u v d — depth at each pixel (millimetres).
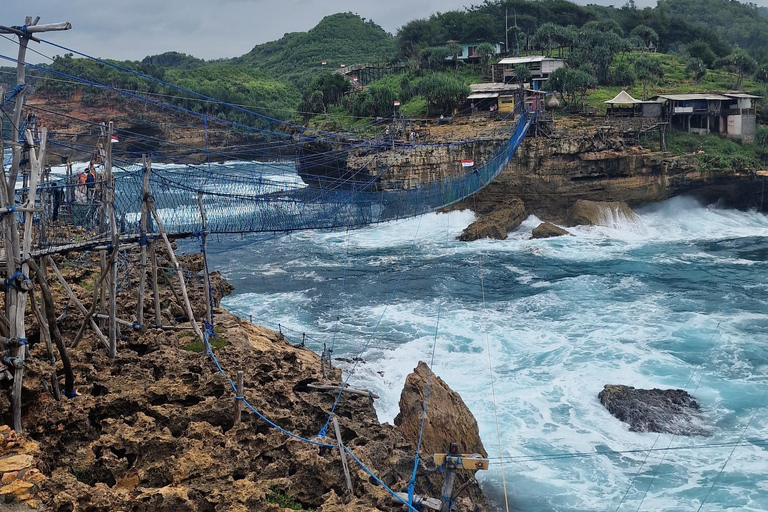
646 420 35188
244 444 23328
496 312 53906
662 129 97875
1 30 22719
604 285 61062
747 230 86875
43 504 17656
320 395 27547
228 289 43875
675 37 168000
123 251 37062
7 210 22109
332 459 22250
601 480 30766
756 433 34312
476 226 82062
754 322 50312
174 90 144375
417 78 133875
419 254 74625
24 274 22641
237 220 37594
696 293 58344
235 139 124938
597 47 126812
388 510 20344
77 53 28453
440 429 30234
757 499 29172
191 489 19797
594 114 104812
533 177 88188
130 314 34000
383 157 85938
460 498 23141
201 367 27703
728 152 97438
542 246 77562
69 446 22672
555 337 47625
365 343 46312
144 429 22609
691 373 41188
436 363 43062
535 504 29172
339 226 43688
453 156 87500
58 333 23641
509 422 35594
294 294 59156
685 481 30562
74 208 35875
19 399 22094
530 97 98625
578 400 37875
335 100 133750
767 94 114188
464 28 151750
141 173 32469
